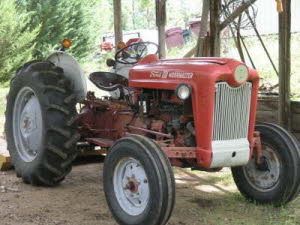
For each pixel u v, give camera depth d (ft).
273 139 15.10
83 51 67.10
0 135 25.48
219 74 13.35
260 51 45.96
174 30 69.10
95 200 15.89
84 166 21.02
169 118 15.08
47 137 16.47
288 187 14.74
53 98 16.67
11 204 15.30
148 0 71.92
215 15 22.75
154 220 12.42
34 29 57.57
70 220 13.89
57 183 17.66
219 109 13.60
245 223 13.67
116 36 30.37
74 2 64.69
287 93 20.48
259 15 52.06
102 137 18.69
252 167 15.85
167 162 12.58
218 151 13.61
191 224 13.65
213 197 16.40
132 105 16.57
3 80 51.90
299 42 45.44
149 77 15.14
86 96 19.57
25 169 17.42
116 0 30.04
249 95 14.26
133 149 12.92
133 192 13.44
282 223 13.73
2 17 52.19
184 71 14.01
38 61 18.29
